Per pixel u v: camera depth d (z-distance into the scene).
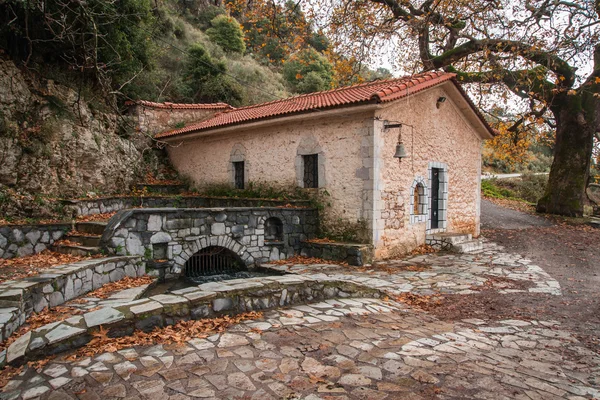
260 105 13.70
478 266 8.20
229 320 4.42
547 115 17.69
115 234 6.45
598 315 5.21
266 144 10.77
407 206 9.48
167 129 14.50
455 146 11.28
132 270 6.51
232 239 7.93
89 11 7.34
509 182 23.55
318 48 28.36
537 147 36.28
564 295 6.17
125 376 3.03
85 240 6.97
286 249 8.88
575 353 3.93
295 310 4.98
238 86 19.34
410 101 9.41
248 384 2.97
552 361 3.71
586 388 3.14
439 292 6.26
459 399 2.85
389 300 5.82
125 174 11.90
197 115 15.36
